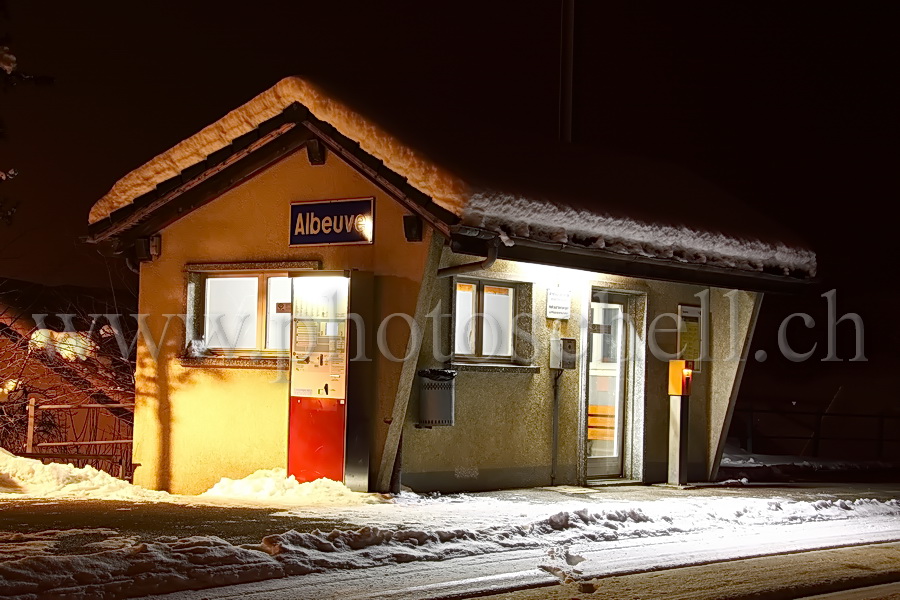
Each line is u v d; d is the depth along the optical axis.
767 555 9.08
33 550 7.17
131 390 17.09
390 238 11.42
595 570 7.94
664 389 14.36
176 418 13.05
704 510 11.12
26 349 17.78
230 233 12.80
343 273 11.45
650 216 12.90
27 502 10.49
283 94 11.66
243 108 12.01
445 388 11.64
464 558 8.18
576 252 11.68
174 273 13.23
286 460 12.14
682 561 8.52
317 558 7.61
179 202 13.04
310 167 12.15
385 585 7.05
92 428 17.33
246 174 12.53
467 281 12.31
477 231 10.54
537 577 7.52
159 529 8.52
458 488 12.09
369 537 8.23
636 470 14.02
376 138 11.04
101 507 10.10
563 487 13.04
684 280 13.38
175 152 12.61
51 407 14.16
